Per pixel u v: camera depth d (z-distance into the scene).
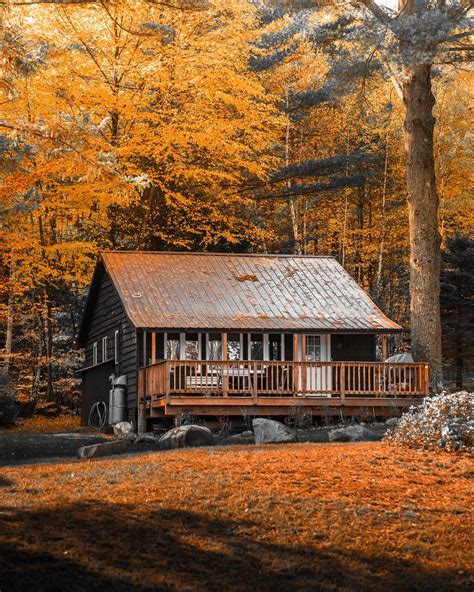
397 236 44.50
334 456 14.66
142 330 25.77
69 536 9.76
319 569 9.53
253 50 38.28
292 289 29.34
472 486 12.79
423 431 15.80
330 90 30.41
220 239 40.47
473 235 44.12
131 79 32.69
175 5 19.69
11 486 11.95
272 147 39.03
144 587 8.62
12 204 24.61
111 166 21.38
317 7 28.27
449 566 9.88
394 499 11.96
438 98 41.53
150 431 26.64
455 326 36.47
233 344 28.08
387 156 43.28
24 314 38.78
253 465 13.62
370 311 28.56
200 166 36.06
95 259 33.72
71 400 39.41
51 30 30.36
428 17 23.03
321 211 45.28
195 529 10.31
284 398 24.69
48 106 29.55
